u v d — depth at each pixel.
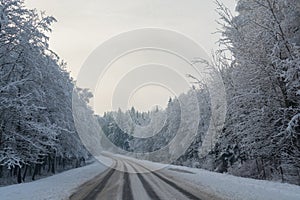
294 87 15.19
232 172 25.36
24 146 19.19
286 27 15.97
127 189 13.29
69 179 19.25
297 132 15.38
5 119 17.45
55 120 23.34
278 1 16.05
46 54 19.70
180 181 17.12
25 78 17.34
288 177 16.88
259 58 16.67
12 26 17.27
